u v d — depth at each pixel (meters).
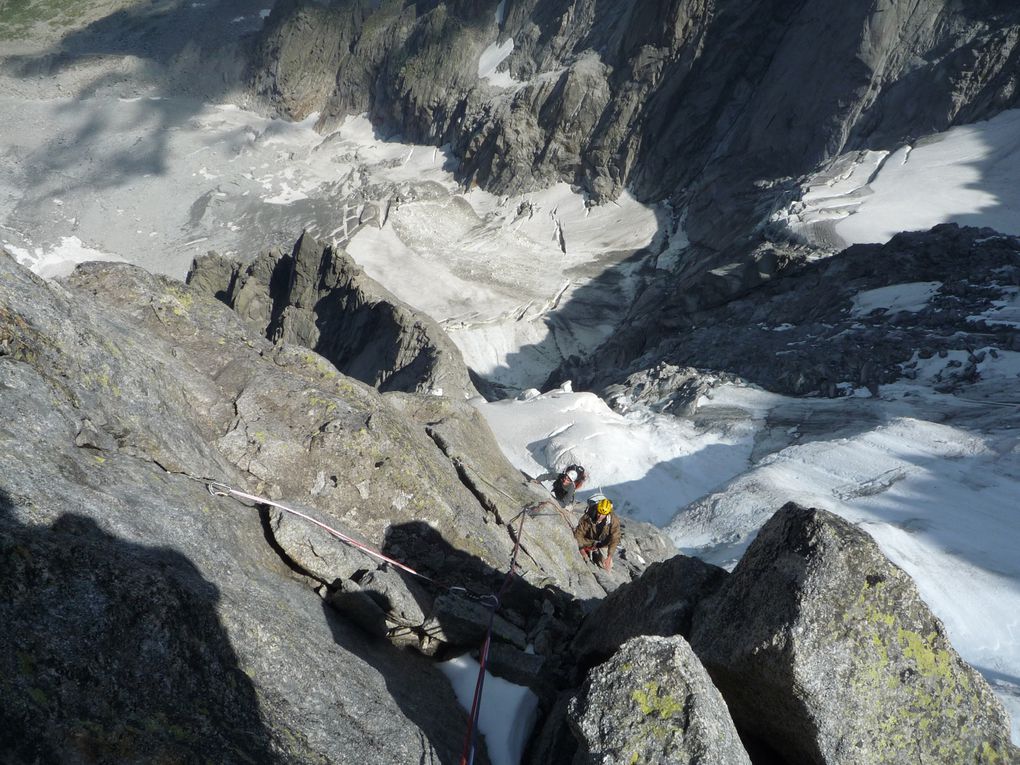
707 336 61.59
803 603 4.85
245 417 7.89
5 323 5.71
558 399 46.38
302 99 181.00
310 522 6.77
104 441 5.74
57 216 146.62
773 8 134.38
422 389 66.00
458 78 166.12
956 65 105.25
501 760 5.96
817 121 118.19
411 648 6.60
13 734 3.46
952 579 19.41
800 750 5.12
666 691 4.46
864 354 48.88
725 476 40.28
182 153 165.88
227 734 4.18
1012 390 40.91
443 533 8.24
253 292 98.31
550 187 142.62
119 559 4.43
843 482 28.16
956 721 4.82
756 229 94.44
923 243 62.78
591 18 157.88
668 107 136.38
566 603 8.67
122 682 3.98
